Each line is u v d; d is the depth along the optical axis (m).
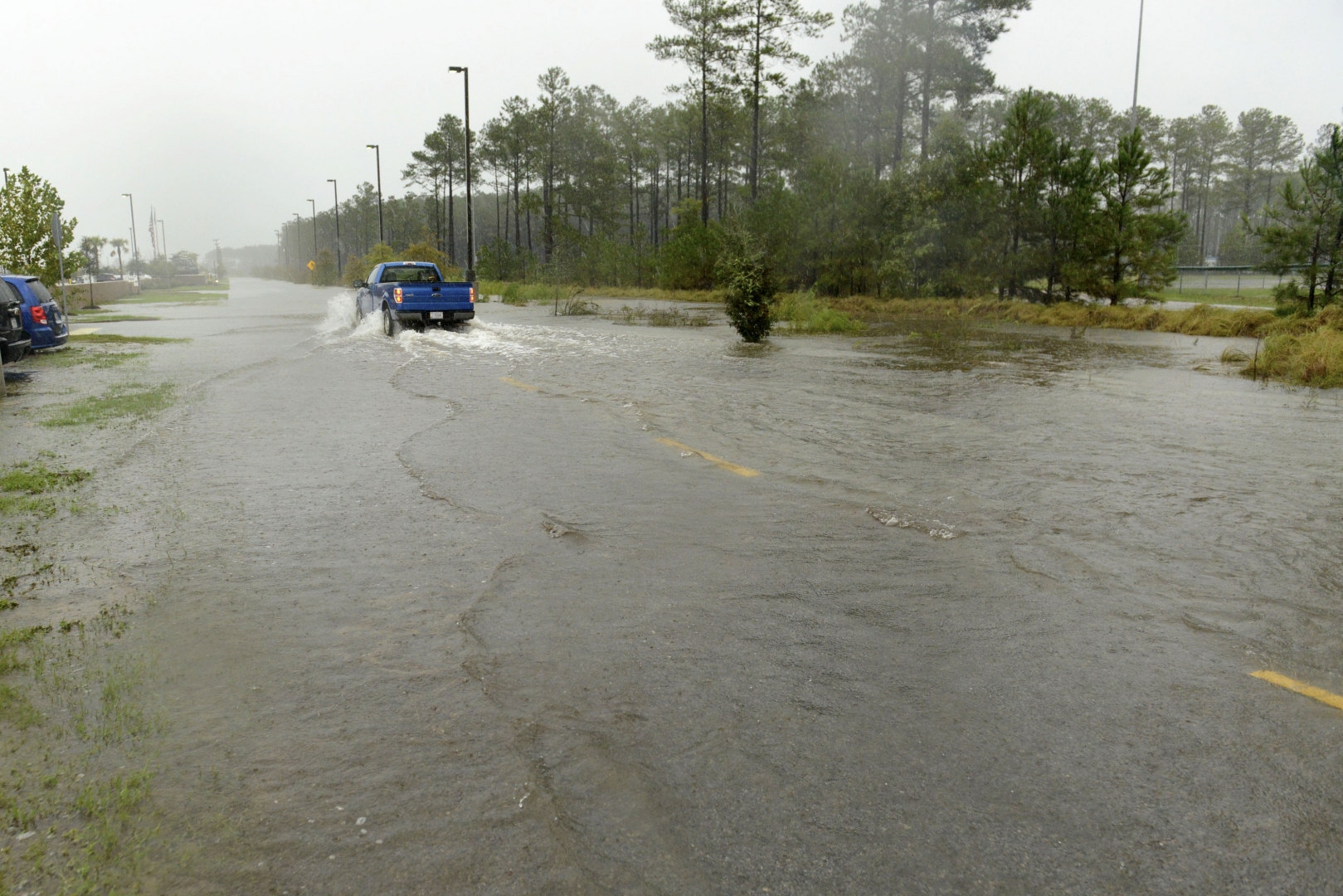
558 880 2.31
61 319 16.58
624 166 84.19
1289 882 2.31
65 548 5.08
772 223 33.38
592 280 52.19
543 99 74.44
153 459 7.39
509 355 15.60
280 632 3.92
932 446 7.86
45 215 27.64
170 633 3.92
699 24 48.84
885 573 4.63
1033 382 12.23
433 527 5.46
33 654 3.71
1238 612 4.09
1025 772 2.82
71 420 9.22
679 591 4.40
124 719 3.16
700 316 27.20
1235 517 5.60
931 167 32.28
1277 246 19.61
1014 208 28.73
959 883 2.31
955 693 3.36
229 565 4.79
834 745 2.99
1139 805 2.65
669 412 9.55
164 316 29.77
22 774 2.81
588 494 6.20
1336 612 4.08
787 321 23.94
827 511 5.77
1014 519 5.57
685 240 43.50
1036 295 29.33
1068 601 4.24
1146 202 26.05
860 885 2.29
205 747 2.97
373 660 3.64
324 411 9.73
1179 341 19.05
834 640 3.83
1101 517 5.62
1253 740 3.01
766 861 2.39
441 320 21.08
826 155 34.28
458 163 83.62
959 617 4.06
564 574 4.63
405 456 7.42
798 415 9.42
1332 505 5.87
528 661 3.62
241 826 2.54
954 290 31.05
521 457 7.36
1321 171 19.31
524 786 2.74
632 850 2.44
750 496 6.14
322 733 3.06
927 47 51.19
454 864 2.38
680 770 2.83
